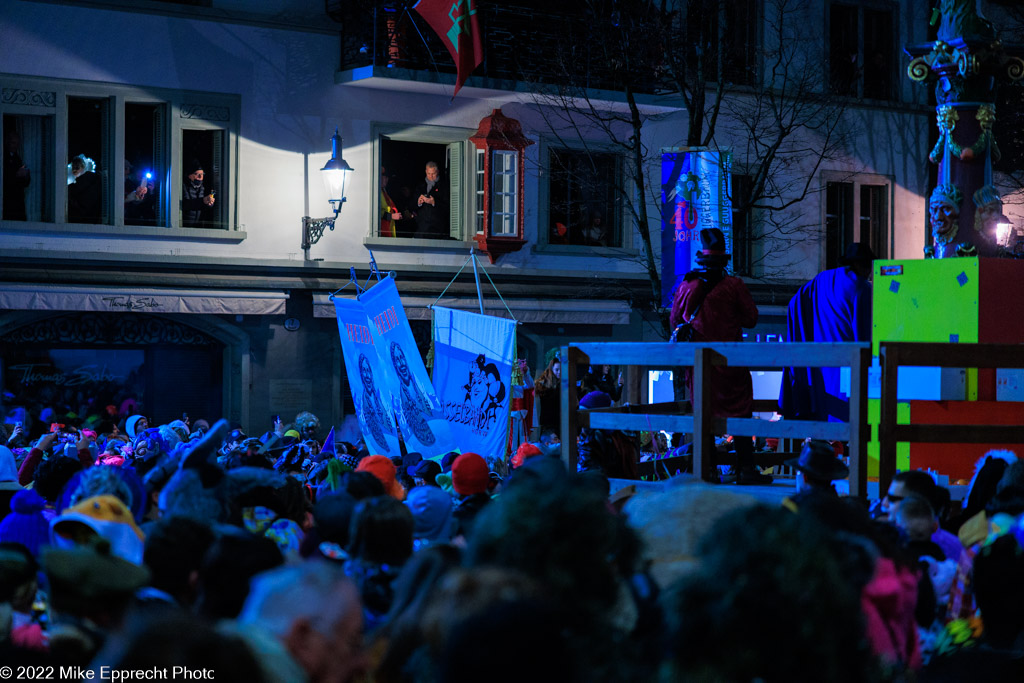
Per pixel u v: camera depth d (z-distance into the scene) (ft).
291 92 69.00
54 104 63.46
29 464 35.09
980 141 28.94
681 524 12.54
